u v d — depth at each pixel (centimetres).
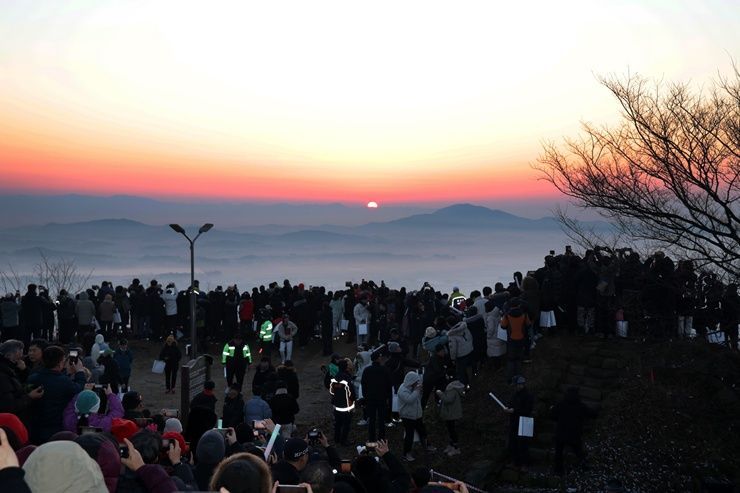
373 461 662
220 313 2584
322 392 2031
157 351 2503
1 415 485
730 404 1483
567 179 1223
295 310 2536
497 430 1497
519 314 1630
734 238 1041
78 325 2406
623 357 1692
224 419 1304
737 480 1302
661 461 1359
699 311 1436
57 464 274
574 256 1902
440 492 432
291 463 582
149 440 515
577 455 1345
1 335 2227
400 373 1639
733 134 1102
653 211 1115
